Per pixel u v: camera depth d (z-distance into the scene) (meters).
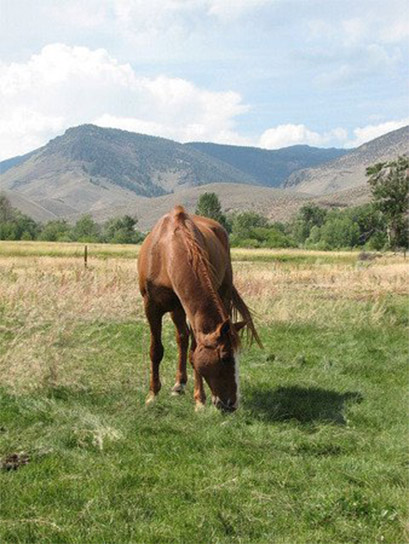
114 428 6.27
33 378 7.72
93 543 4.16
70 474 5.21
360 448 6.14
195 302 6.80
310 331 13.17
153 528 4.34
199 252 6.97
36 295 12.76
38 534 4.25
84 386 7.87
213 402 6.61
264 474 5.29
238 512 4.60
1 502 4.69
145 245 7.80
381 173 100.62
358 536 4.32
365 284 21.33
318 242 117.19
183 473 5.30
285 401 7.68
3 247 63.88
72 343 9.05
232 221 147.62
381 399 8.01
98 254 56.47
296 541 4.24
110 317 12.87
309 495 4.93
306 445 6.09
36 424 6.35
